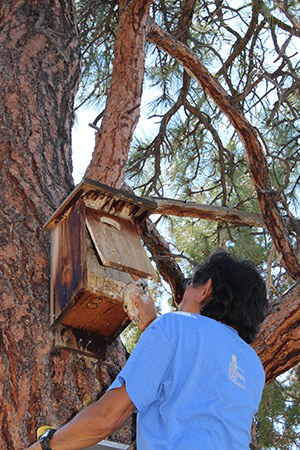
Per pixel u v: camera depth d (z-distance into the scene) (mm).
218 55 5914
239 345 2221
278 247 4074
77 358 2779
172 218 6035
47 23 3949
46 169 3309
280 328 3100
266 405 5426
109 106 3652
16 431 2592
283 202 4652
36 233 3025
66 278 2734
